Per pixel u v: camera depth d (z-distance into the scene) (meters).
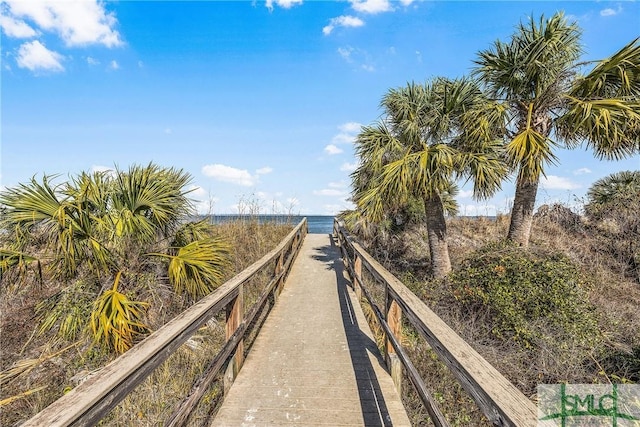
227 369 2.77
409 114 6.35
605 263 7.09
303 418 2.39
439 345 1.65
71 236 3.57
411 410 2.79
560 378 3.17
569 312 3.90
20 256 3.69
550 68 5.36
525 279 4.26
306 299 5.55
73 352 3.62
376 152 6.46
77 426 1.03
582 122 5.05
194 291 4.14
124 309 3.42
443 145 5.79
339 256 9.95
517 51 5.63
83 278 3.99
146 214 4.41
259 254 7.79
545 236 8.71
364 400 2.62
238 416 2.42
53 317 3.69
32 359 3.56
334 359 3.32
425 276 6.82
